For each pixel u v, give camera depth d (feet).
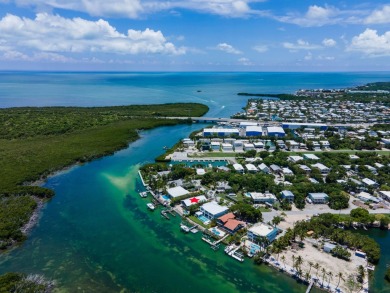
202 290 209.36
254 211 289.94
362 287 205.77
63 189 375.45
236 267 232.12
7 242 258.57
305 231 265.75
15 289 202.28
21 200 331.16
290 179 386.32
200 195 344.49
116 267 233.35
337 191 339.36
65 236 274.57
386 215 299.99
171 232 281.95
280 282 215.72
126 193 364.99
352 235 254.68
